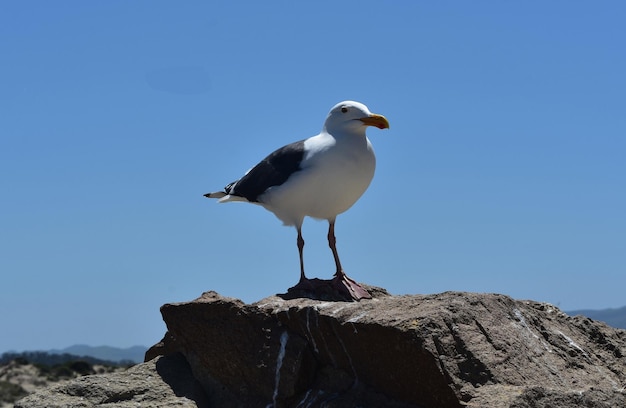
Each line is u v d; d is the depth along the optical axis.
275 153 12.86
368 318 9.88
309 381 10.66
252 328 10.95
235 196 13.16
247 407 10.74
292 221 12.70
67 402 10.77
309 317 10.52
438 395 9.34
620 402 9.66
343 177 12.22
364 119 12.23
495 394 9.09
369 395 10.19
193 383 11.27
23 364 38.28
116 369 39.25
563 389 9.48
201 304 11.18
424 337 9.34
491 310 10.24
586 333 11.00
